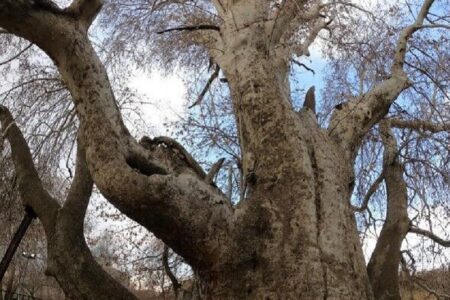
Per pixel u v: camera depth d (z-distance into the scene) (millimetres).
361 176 13102
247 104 7527
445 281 13078
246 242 6414
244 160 7375
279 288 6195
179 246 6281
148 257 17375
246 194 6969
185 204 6047
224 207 6410
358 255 6750
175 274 16219
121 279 18125
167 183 5934
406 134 12242
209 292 6375
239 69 7914
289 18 8773
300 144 7086
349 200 7219
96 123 6039
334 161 7320
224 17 8633
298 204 6637
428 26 9750
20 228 8445
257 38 8133
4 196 10281
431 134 11969
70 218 7945
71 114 10508
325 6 10203
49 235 7945
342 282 6352
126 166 5871
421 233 11992
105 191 5906
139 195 5773
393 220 10023
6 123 9148
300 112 7820
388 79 9000
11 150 8969
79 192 8133
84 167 8320
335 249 6527
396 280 9328
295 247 6398
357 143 8109
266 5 8711
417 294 13984
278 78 7859
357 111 8266
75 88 6184
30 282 18984
